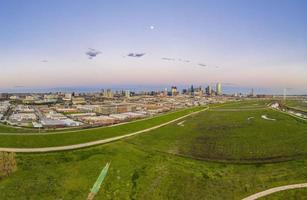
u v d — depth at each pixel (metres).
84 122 192.38
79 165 92.31
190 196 75.38
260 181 82.75
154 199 74.19
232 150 119.31
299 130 156.88
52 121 189.25
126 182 82.06
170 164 97.69
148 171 90.62
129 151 110.31
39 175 84.00
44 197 72.00
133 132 152.50
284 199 71.19
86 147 113.56
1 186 76.00
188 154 112.62
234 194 75.25
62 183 79.25
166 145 126.56
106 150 109.44
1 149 106.75
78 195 73.44
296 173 87.50
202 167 95.75
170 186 80.94
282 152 114.69
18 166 89.69
